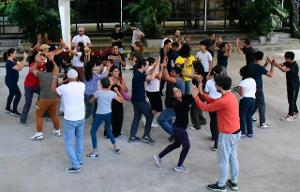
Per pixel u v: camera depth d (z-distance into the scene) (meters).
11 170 7.69
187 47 10.62
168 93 9.28
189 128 9.80
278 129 9.95
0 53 16.33
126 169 7.81
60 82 9.59
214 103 6.71
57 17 16.64
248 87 8.95
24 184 7.21
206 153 8.55
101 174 7.60
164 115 8.62
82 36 13.20
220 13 21.05
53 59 10.13
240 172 7.76
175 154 8.45
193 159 8.27
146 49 17.77
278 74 15.21
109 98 7.97
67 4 11.63
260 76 9.62
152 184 7.30
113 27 20.02
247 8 19.61
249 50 11.38
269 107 11.55
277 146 8.98
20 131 9.47
